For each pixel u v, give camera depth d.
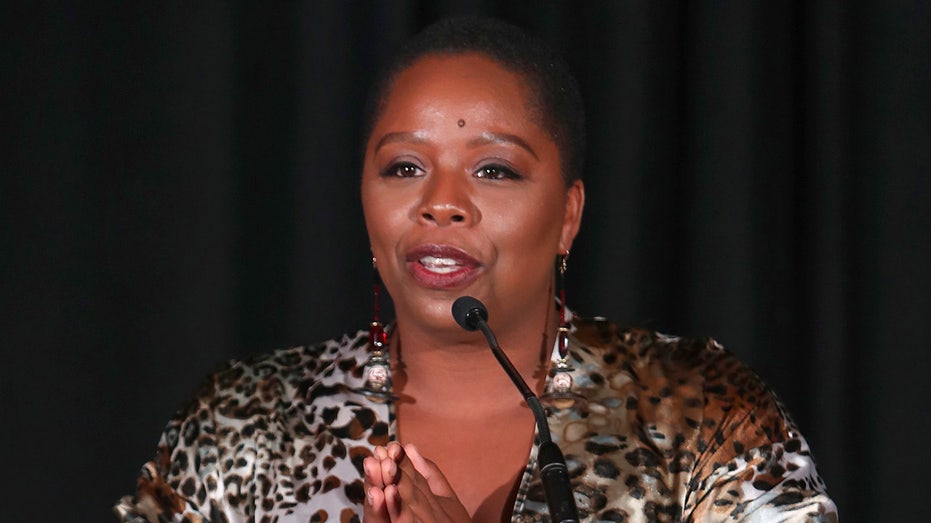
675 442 8.88
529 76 8.94
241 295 13.00
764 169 13.20
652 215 13.14
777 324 13.22
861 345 13.09
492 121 8.69
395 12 12.97
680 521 8.73
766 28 13.20
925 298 12.99
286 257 13.11
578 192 9.33
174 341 12.90
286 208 13.11
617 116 13.12
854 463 13.08
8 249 12.75
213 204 12.91
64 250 12.82
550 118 8.91
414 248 8.61
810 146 13.20
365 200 8.95
